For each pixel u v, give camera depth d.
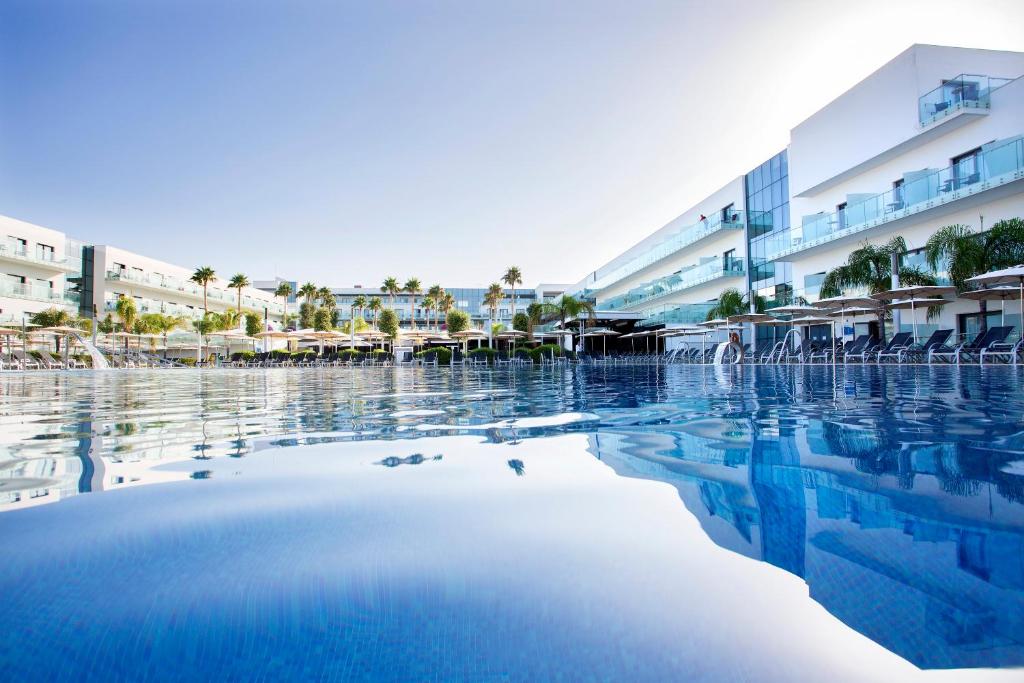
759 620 1.07
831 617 1.08
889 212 16.84
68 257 38.25
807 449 2.84
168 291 48.75
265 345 42.84
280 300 67.75
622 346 39.72
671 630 1.03
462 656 0.94
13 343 32.28
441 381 12.59
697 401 5.82
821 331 21.64
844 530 1.58
